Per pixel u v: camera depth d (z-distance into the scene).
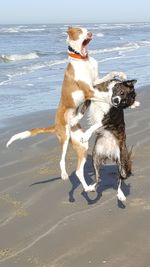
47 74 17.75
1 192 5.93
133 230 4.70
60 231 4.78
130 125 8.91
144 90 12.83
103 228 4.79
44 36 49.91
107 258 4.18
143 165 6.63
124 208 5.25
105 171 6.54
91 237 4.61
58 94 13.32
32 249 4.43
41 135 8.60
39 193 5.85
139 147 7.48
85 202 5.51
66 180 6.27
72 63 5.64
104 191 5.82
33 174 6.57
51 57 25.11
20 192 5.91
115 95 5.23
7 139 8.51
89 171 6.61
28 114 10.63
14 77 16.97
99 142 5.41
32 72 18.52
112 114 5.31
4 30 75.50
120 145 5.34
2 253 4.38
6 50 29.05
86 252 4.32
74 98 5.63
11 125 9.60
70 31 5.63
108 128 5.32
